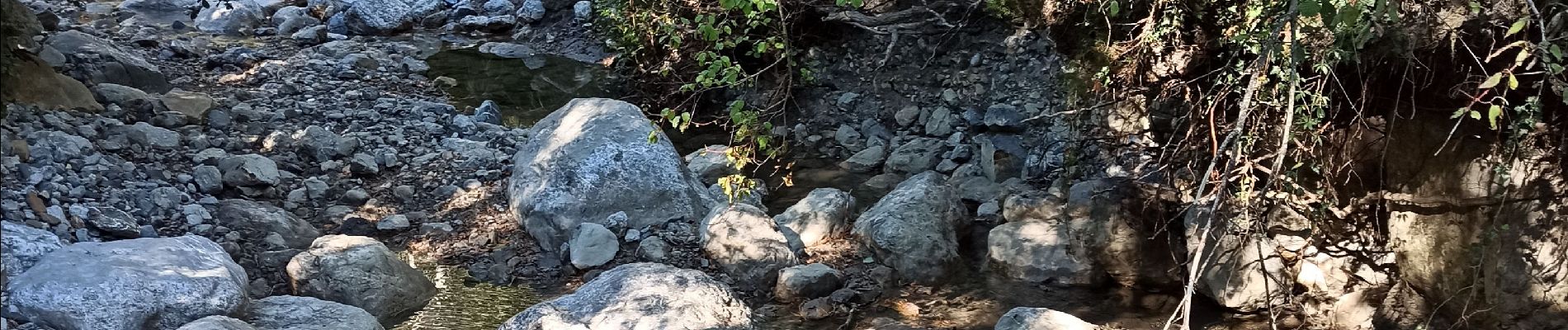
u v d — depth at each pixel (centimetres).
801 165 812
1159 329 541
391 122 837
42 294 463
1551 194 456
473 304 566
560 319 505
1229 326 539
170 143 715
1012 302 577
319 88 941
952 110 854
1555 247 459
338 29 1221
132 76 857
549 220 646
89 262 488
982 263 625
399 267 569
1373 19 375
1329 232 536
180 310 483
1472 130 462
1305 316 538
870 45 930
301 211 670
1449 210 486
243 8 1205
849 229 661
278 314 507
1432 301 503
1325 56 421
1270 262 541
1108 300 577
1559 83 368
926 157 805
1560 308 462
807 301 568
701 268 609
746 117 473
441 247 638
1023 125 789
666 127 894
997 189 727
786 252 603
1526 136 450
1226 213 498
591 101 754
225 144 747
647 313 504
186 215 617
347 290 545
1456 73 448
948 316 562
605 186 661
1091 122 625
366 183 720
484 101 927
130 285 477
